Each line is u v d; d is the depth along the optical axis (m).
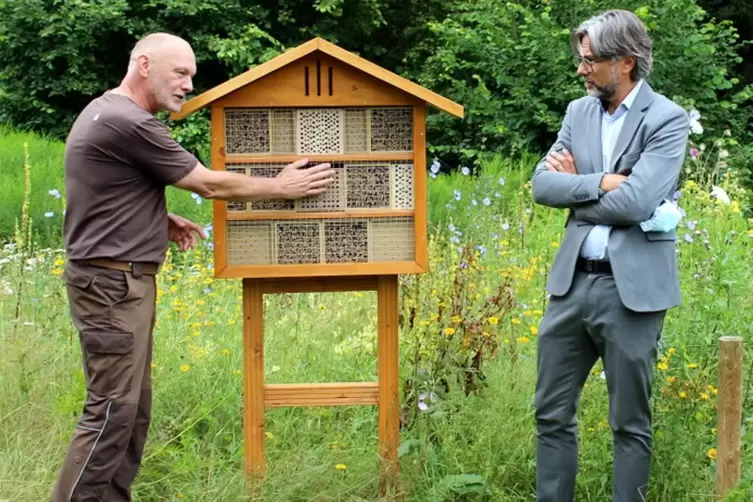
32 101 14.41
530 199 8.61
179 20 14.70
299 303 5.97
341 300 6.12
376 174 3.75
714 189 5.49
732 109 12.57
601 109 3.58
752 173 11.42
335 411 4.70
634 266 3.41
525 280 5.77
